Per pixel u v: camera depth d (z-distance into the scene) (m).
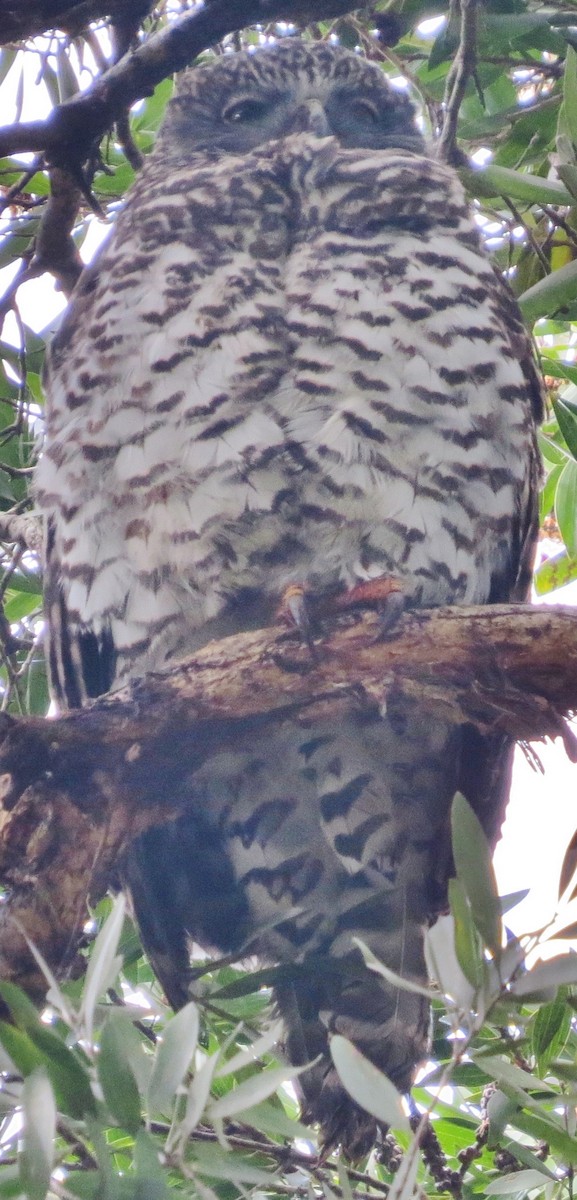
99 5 7.79
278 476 8.38
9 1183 4.98
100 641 9.17
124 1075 4.87
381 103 10.95
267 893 8.98
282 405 8.45
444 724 8.73
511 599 9.44
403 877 8.95
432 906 9.16
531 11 8.62
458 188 9.61
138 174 10.20
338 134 10.59
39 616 10.66
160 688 6.62
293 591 7.00
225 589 8.56
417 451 8.47
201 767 7.86
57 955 6.16
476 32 8.23
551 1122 5.96
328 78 10.76
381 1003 8.28
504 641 6.70
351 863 8.91
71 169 8.00
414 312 8.72
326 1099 7.94
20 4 7.38
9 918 6.15
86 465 8.70
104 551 8.72
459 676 6.76
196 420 8.45
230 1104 5.07
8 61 9.14
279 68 10.77
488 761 8.95
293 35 11.71
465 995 5.47
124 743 6.47
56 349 9.37
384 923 8.64
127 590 8.73
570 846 5.46
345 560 8.48
